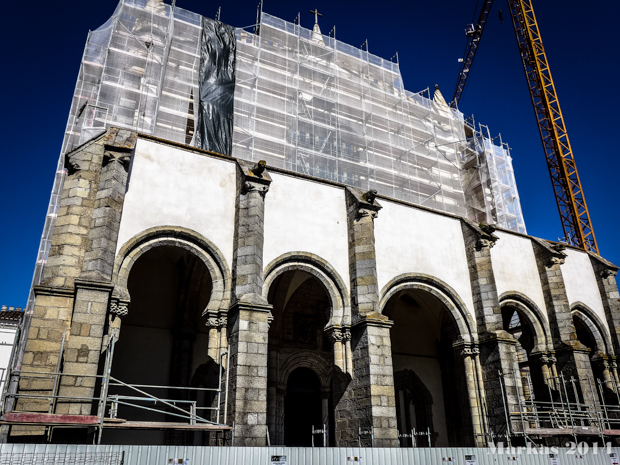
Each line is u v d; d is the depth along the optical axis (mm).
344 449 14281
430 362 30172
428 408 28859
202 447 12656
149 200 18234
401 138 35438
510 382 21438
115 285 16531
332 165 30828
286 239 20312
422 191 35500
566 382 24938
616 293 29094
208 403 23344
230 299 18297
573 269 29344
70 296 15703
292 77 34000
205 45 28344
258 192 19484
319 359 26344
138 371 22719
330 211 21984
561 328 25766
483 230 24891
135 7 29688
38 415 12117
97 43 28641
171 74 29938
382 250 22438
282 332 25859
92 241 16359
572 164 50906
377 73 40531
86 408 14070
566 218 49594
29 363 14578
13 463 10625
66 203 16891
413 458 15227
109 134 18172
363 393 18578
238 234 18875
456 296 23500
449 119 41281
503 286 25844
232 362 16844
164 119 28078
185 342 23703
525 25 55469
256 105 30047
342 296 20641
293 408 26312
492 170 41031
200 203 19219
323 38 38781
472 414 21922
